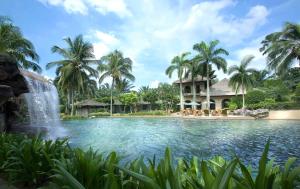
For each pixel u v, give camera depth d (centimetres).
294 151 893
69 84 3844
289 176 195
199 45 3975
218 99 4809
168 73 4409
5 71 882
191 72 4269
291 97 3875
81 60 3866
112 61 4597
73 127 1989
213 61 3916
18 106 1345
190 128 1859
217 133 1486
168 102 5369
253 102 4025
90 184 272
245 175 196
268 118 2967
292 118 2909
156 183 192
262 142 1113
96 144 1079
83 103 5116
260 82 5384
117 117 4003
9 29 2395
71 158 382
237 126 1991
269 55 3183
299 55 3100
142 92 5953
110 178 213
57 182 267
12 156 440
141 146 1033
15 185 398
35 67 2839
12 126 1229
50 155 399
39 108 1578
